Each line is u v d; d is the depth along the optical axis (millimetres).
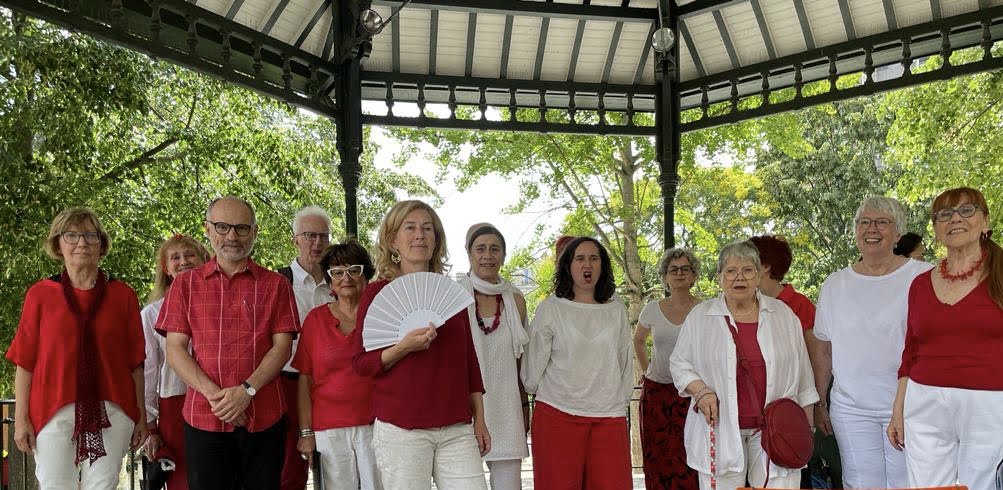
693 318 4066
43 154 9547
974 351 3363
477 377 3443
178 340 3619
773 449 3662
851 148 19406
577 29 7164
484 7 6453
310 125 13344
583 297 4461
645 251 16734
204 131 11250
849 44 6840
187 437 3645
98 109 9375
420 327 3102
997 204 10977
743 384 3857
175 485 4242
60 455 3639
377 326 3145
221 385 3594
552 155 14328
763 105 7145
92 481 3717
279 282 3783
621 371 4473
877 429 3867
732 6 7105
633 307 14516
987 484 3340
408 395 3135
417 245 3307
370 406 3939
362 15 6051
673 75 7254
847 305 3936
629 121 7547
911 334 3598
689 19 7305
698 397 3906
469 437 3254
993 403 3318
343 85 6566
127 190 10695
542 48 7219
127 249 9992
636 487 7789
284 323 3723
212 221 3674
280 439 3748
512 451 4262
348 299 4074
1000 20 6453
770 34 7188
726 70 7516
